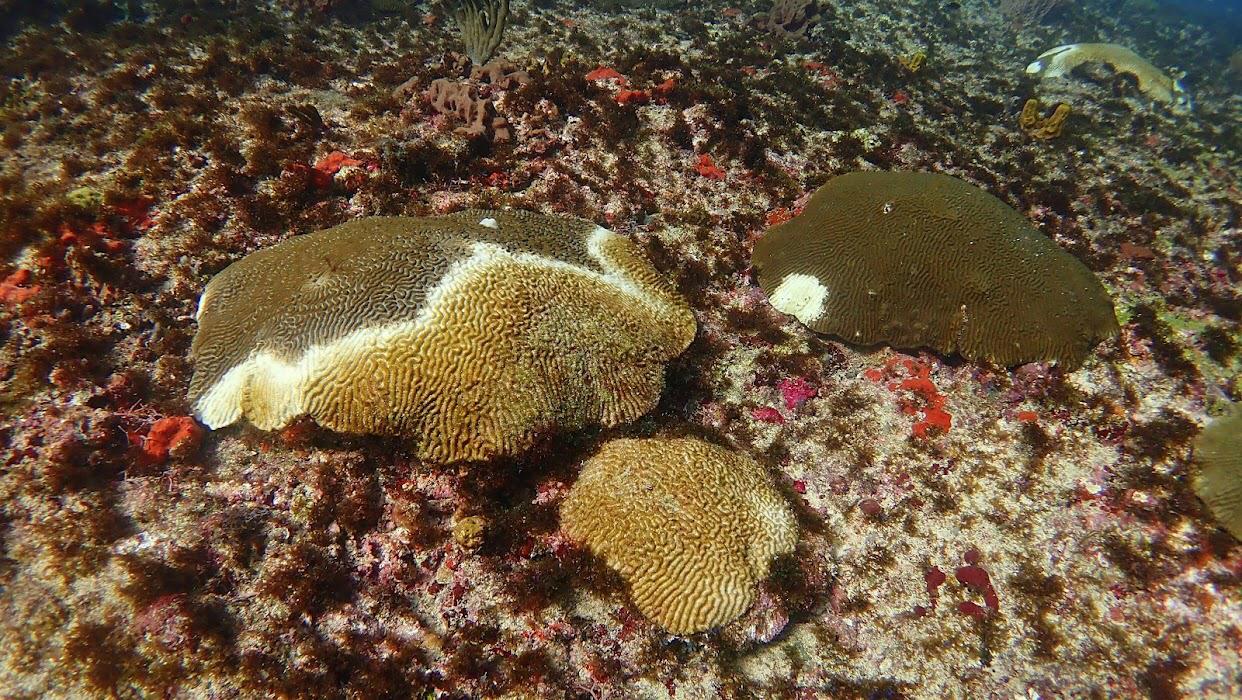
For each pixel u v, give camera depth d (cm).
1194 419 66
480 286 58
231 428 58
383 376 55
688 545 55
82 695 48
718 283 78
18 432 56
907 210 74
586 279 63
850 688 54
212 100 91
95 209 71
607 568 55
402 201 79
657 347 64
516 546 56
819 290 73
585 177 86
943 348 70
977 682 55
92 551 52
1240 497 59
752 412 67
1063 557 60
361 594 53
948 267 71
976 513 62
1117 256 87
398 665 51
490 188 83
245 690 49
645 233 82
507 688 52
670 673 53
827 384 70
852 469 64
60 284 65
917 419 67
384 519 56
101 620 50
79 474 54
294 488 56
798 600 56
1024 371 69
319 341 56
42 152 82
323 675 50
